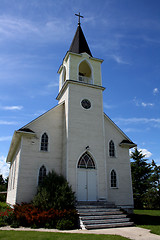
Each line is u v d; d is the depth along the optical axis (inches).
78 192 624.7
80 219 472.1
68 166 634.8
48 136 711.7
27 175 634.8
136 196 1332.4
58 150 709.3
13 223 461.4
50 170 676.1
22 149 653.3
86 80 812.6
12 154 936.3
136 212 810.2
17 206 545.6
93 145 697.0
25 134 671.8
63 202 512.1
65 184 565.0
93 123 727.7
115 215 518.9
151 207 1139.9
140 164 1466.5
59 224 442.3
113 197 707.4
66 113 714.8
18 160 671.1
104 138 726.5
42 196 531.5
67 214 480.4
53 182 570.6
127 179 756.0
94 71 818.2
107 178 721.6
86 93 761.0
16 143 764.6
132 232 408.2
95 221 467.8
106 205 599.5
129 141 810.8
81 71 917.2
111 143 784.3
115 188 721.6
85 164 668.1
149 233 398.0
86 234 374.3
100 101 777.6
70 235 362.6
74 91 740.0
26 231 397.1
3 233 374.9
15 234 365.7
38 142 686.5
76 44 857.5
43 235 357.7
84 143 685.3
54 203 500.1
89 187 645.9
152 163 1071.6
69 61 779.4
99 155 695.1
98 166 681.0
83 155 678.5
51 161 685.9
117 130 810.2
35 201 532.4
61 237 343.3
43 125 715.4
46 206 496.1
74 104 721.6
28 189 622.2
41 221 456.4
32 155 662.5
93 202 604.7
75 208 530.9
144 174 1427.2
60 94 835.4
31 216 462.3
